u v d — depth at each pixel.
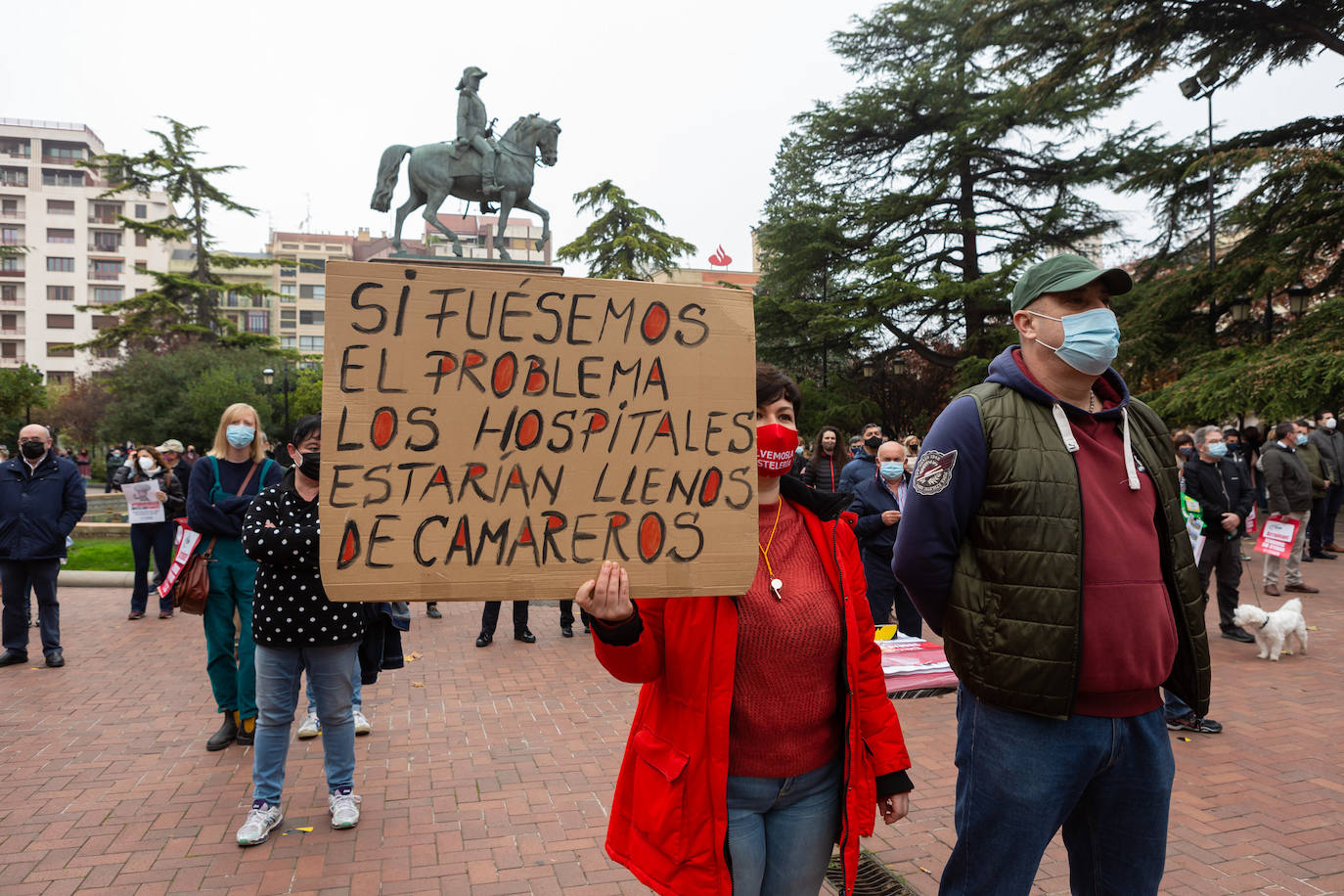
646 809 1.92
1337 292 20.28
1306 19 19.34
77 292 84.12
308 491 3.63
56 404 51.22
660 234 29.27
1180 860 3.45
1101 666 1.96
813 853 2.01
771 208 31.02
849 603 2.04
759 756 1.93
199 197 47.06
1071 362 2.10
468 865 3.44
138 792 4.20
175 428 39.31
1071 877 2.29
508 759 4.69
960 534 2.14
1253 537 14.42
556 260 29.94
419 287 1.78
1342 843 3.60
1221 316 22.12
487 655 7.27
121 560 12.30
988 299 26.70
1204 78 21.05
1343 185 18.62
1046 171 28.53
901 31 29.78
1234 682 6.12
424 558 1.74
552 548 1.80
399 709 5.66
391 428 1.75
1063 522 2.00
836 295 29.47
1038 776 1.99
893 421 33.16
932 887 3.23
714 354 1.92
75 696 5.93
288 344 87.00
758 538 2.00
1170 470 2.19
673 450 1.87
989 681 2.03
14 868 3.41
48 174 84.31
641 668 1.89
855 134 29.91
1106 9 20.70
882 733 2.13
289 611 3.60
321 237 88.69
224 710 4.91
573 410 1.84
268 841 3.65
